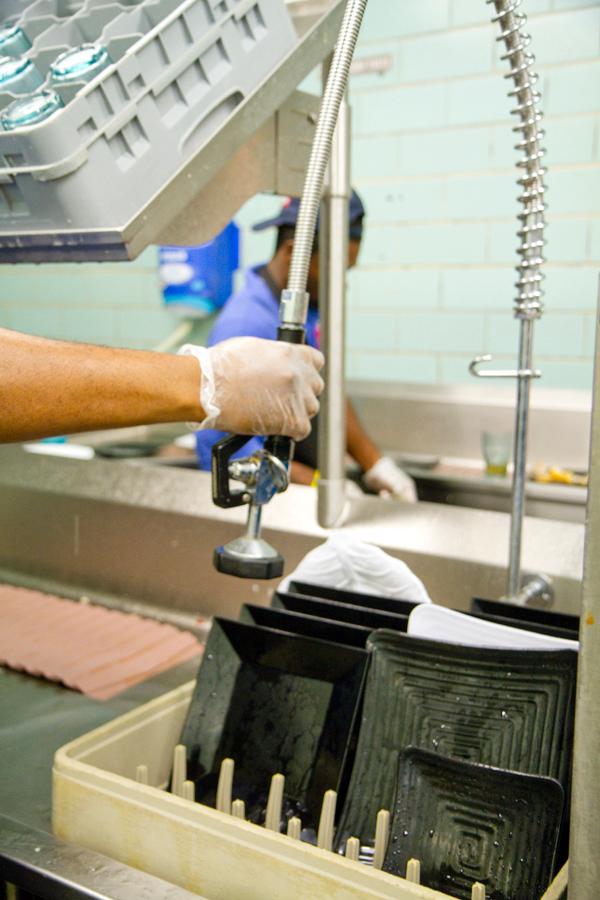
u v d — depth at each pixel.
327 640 0.89
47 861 0.73
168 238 0.91
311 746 0.83
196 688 0.91
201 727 0.90
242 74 0.87
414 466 2.86
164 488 1.45
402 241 3.23
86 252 0.82
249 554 0.77
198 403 0.82
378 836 0.73
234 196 0.98
